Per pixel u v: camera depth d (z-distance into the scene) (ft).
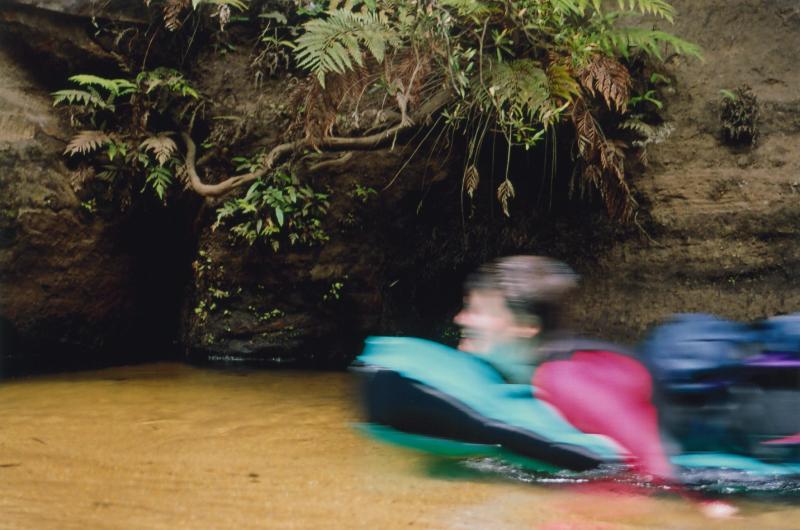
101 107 19.34
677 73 19.47
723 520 7.02
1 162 18.04
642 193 19.25
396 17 18.11
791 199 18.47
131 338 20.88
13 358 18.97
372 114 19.35
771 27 19.39
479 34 18.26
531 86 16.76
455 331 20.17
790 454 7.84
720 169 19.03
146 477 8.76
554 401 8.19
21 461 9.53
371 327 20.26
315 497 7.89
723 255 18.76
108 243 19.69
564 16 19.04
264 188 19.61
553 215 20.02
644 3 17.78
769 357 8.00
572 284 8.86
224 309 20.25
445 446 8.71
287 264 19.97
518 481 8.24
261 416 12.71
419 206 19.79
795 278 18.33
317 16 20.03
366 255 20.11
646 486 7.86
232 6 19.92
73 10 19.07
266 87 19.94
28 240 18.43
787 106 18.99
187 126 20.04
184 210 20.62
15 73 19.10
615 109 19.12
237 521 7.10
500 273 8.43
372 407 9.12
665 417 8.02
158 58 19.97
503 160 19.93
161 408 13.46
